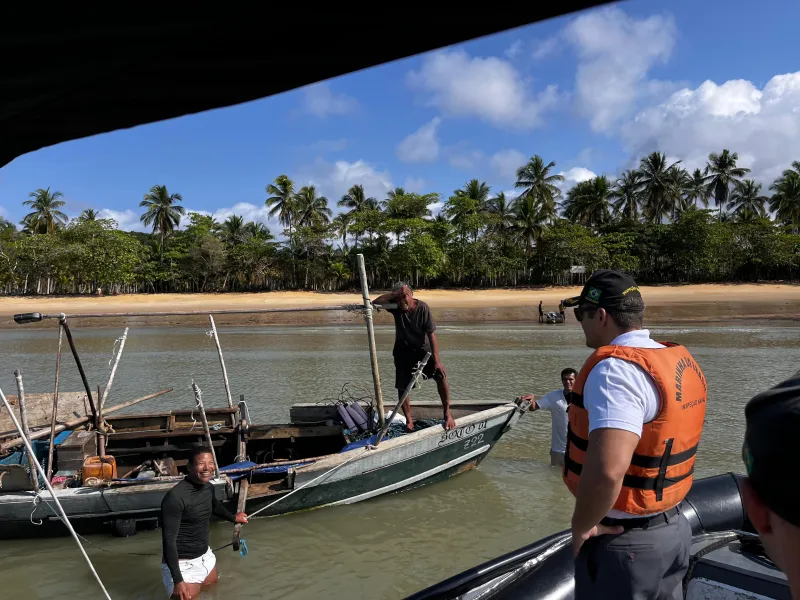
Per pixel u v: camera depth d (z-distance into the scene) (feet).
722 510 11.77
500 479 27.50
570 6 3.35
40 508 21.24
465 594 9.12
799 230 249.96
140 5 3.48
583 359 65.10
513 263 226.99
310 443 28.58
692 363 7.23
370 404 29.96
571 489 7.31
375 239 233.35
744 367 57.77
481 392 47.37
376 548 21.22
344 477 23.65
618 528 6.92
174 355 73.20
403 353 26.11
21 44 3.98
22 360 71.36
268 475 24.68
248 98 4.89
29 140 5.69
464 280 242.78
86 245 209.26
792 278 230.89
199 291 242.78
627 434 6.21
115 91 4.70
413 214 236.84
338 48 4.02
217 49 4.04
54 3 3.50
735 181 263.70
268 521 23.35
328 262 236.84
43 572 19.81
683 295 183.52
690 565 7.86
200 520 18.52
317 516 23.72
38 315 24.27
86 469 22.62
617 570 6.86
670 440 6.60
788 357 64.08
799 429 2.90
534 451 31.73
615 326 7.38
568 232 227.81
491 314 138.10
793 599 3.07
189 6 3.49
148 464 26.35
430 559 20.49
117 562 20.43
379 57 4.15
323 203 267.18
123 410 43.80
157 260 248.73
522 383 51.08
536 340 84.99
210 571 18.74
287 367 62.23
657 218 251.80
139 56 4.13
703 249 217.15
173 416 28.25
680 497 6.97
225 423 28.37
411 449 24.98
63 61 4.20
